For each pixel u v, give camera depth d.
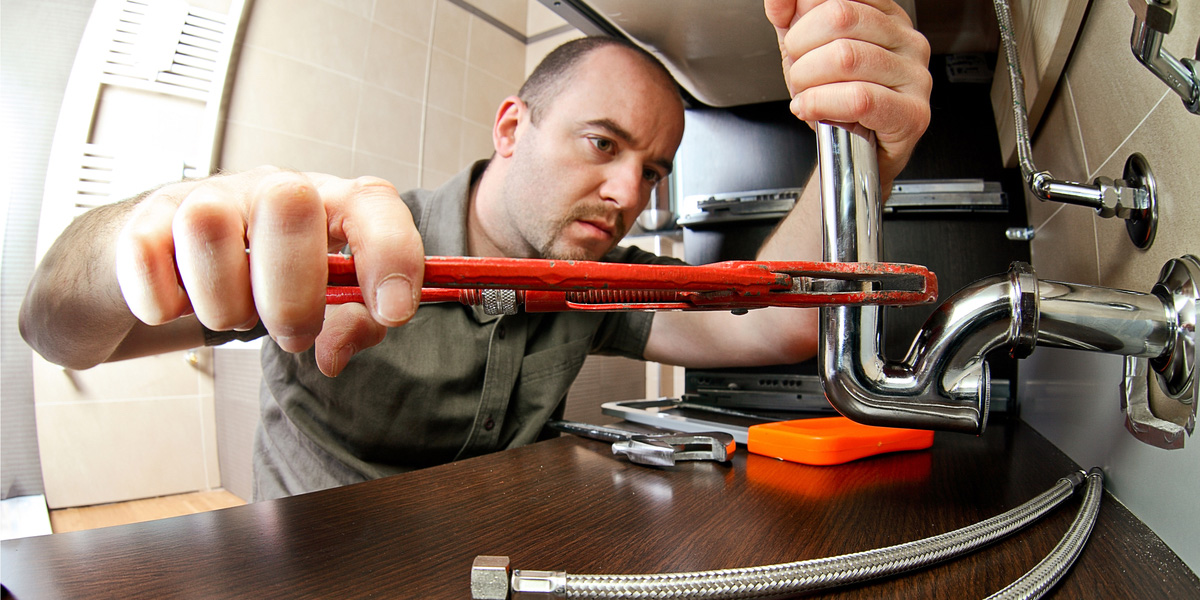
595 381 1.55
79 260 0.38
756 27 0.72
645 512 0.33
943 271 0.82
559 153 0.81
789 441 0.47
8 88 1.26
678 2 0.67
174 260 0.20
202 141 1.40
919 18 0.73
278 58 1.49
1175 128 0.30
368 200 0.19
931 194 0.80
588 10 0.77
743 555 0.26
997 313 0.28
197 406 1.49
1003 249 0.80
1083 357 0.45
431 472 0.42
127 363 1.38
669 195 1.27
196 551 0.26
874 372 0.29
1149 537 0.29
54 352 0.45
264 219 0.18
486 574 0.21
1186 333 0.27
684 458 0.47
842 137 0.30
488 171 0.93
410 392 0.72
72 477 1.31
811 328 0.68
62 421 1.30
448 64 1.83
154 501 1.40
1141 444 0.33
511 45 2.02
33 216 1.29
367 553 0.26
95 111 1.32
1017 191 0.80
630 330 0.93
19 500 1.27
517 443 0.78
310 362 0.69
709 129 1.00
